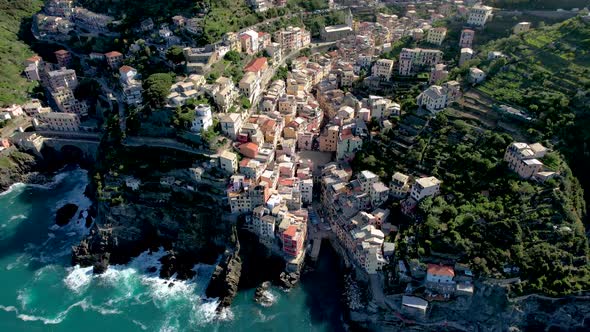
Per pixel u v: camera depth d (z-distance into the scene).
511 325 138.62
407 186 169.88
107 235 178.38
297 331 147.88
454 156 168.75
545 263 136.62
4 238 186.88
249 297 160.12
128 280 168.50
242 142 187.00
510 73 190.88
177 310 155.88
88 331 148.62
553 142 162.00
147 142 190.25
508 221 143.50
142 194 180.50
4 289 164.38
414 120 187.75
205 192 176.12
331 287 162.25
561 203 144.12
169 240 181.00
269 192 172.88
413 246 149.88
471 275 138.75
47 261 176.38
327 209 183.00
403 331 143.38
